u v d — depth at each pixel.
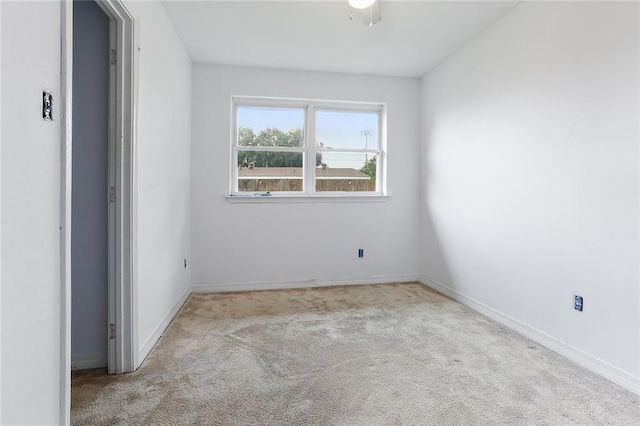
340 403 1.59
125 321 1.87
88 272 1.92
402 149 3.97
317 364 1.97
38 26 0.99
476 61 2.94
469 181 3.06
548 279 2.22
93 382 1.76
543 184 2.25
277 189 3.86
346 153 3.98
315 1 2.40
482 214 2.89
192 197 3.52
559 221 2.13
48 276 1.06
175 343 2.26
